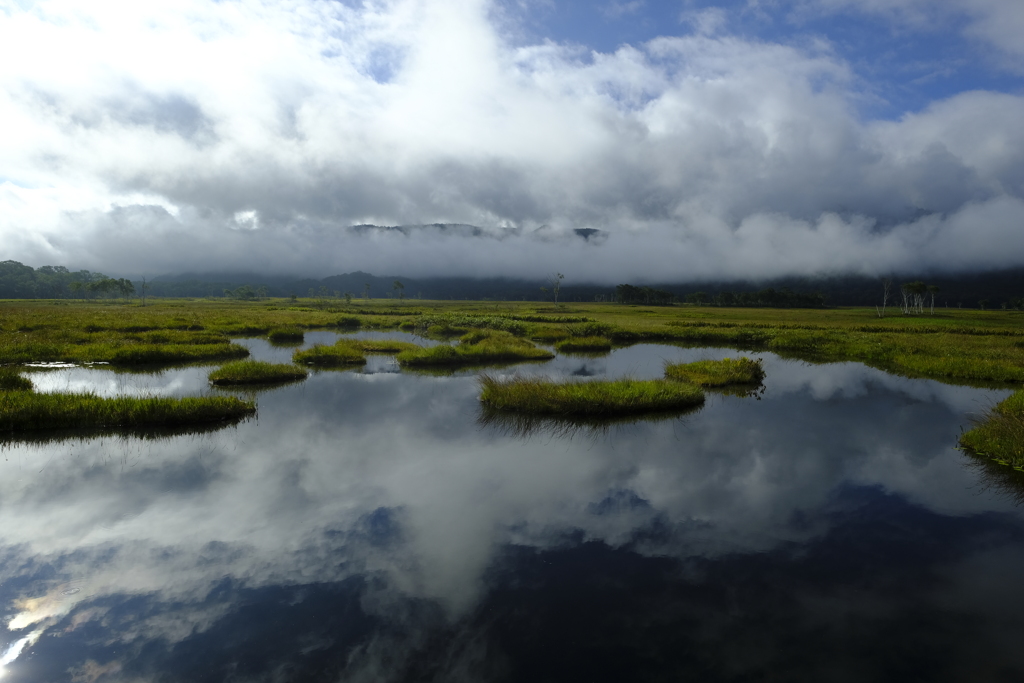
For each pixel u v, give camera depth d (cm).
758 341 4278
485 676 538
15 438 1322
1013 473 1149
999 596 687
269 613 641
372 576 725
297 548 798
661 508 959
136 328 4003
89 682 523
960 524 899
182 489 1020
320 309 8494
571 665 557
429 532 853
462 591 690
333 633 605
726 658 568
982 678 536
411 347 3139
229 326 4319
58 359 2586
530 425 1508
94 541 814
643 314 8919
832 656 571
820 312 12138
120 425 1423
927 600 678
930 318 9006
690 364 2525
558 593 688
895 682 530
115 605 654
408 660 561
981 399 1956
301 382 2122
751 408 1762
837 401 1900
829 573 743
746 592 693
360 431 1427
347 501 971
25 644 580
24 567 739
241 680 529
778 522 904
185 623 622
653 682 530
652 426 1513
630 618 637
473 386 2067
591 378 2284
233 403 1549
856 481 1100
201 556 774
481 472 1131
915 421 1603
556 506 962
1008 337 4250
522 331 4478
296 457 1213
